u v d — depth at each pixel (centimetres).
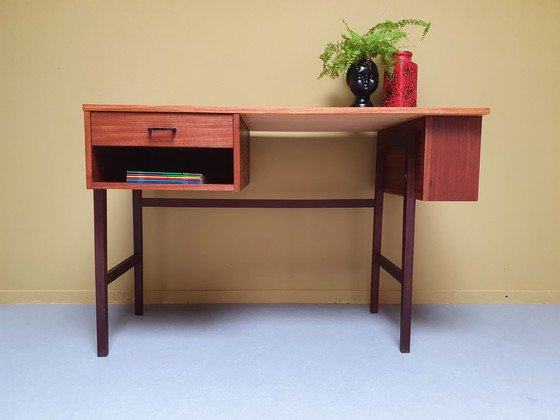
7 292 169
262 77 163
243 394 102
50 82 161
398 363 120
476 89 166
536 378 111
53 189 166
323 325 149
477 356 124
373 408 96
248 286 173
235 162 112
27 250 168
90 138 111
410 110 108
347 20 162
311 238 172
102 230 120
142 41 161
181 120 111
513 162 170
